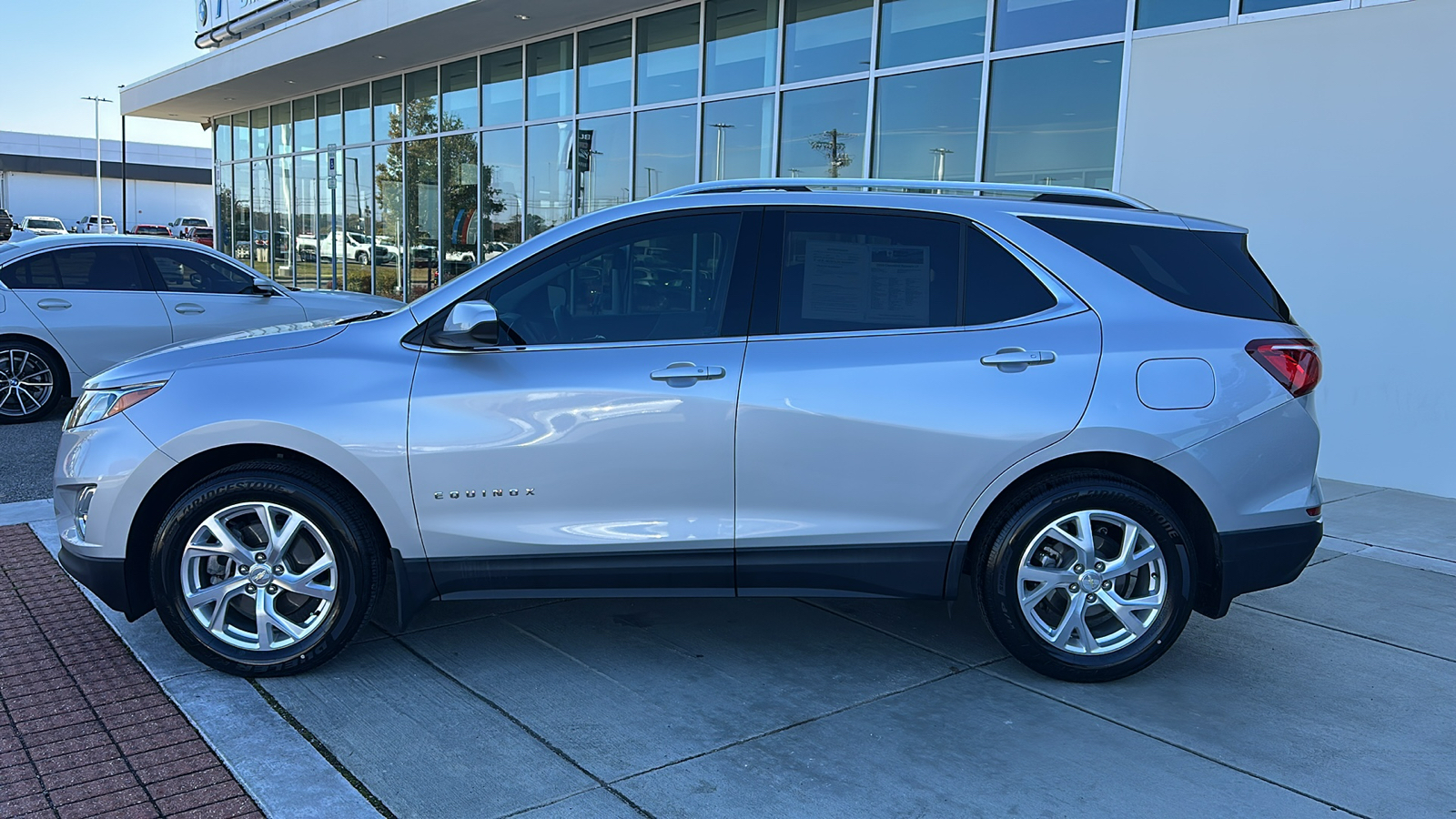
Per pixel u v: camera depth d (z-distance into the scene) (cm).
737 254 375
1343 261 702
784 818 280
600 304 377
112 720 331
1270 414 365
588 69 1327
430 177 1652
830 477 361
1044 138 877
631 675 377
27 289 864
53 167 7412
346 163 1888
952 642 418
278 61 1638
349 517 362
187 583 357
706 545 364
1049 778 306
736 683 372
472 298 375
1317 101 701
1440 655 413
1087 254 375
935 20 954
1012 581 364
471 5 1228
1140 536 366
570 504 363
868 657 400
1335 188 700
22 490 642
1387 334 691
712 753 318
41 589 455
